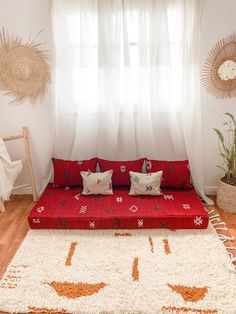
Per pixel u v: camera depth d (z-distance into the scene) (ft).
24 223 8.77
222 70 9.20
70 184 9.64
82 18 8.51
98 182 8.96
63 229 8.16
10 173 9.49
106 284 6.13
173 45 8.87
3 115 9.88
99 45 8.76
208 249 7.25
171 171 9.31
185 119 9.29
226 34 8.91
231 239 7.77
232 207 9.06
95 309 5.51
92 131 9.75
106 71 8.96
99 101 9.33
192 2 8.33
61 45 8.83
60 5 8.50
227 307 5.52
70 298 5.78
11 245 7.65
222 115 9.70
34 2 8.79
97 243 7.56
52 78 9.16
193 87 9.07
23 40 9.12
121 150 10.02
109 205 8.52
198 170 9.81
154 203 8.59
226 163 10.14
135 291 5.92
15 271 6.56
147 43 8.81
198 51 8.73
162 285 6.08
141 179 8.90
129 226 8.09
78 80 9.17
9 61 9.28
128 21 8.66
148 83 9.16
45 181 10.39
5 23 8.96
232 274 6.40
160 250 7.25
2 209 9.46
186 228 8.11
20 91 9.57
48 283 6.18
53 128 9.60
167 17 8.57
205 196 10.05
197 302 5.63
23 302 5.70
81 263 6.81
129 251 7.23
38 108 9.80
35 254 7.14
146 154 9.96
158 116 9.52
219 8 8.68
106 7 8.44
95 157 9.93
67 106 9.38
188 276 6.34
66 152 9.98
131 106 9.32
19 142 10.19
